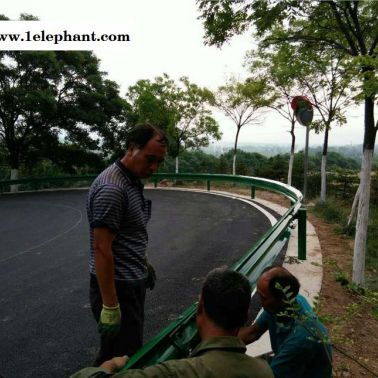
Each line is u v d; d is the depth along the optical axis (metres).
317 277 6.01
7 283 6.59
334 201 15.40
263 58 14.27
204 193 18.27
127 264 2.52
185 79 24.47
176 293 5.87
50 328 4.84
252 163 40.75
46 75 23.42
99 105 25.20
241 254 7.87
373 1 7.16
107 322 2.31
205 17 6.68
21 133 24.58
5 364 4.04
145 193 18.97
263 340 4.04
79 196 19.19
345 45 8.00
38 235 10.36
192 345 2.21
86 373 1.45
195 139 26.38
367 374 3.82
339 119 12.78
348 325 4.75
